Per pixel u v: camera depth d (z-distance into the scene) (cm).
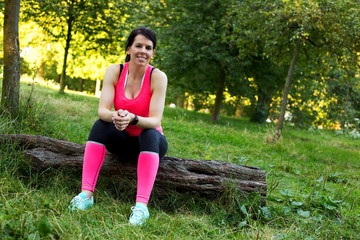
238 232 248
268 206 316
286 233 255
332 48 763
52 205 237
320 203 334
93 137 265
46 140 305
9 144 302
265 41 813
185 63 1222
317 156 692
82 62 2209
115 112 260
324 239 257
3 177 274
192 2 1173
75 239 199
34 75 477
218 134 801
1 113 423
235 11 884
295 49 801
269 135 792
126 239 209
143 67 278
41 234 191
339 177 492
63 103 838
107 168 297
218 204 294
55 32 1387
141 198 252
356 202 360
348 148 982
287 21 726
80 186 290
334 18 677
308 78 1145
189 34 1217
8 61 433
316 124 1457
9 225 188
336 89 1137
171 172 294
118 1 972
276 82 1308
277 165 537
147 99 280
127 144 280
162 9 1131
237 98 1666
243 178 304
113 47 1288
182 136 715
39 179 292
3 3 691
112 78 283
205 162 303
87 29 1194
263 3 772
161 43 1238
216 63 1288
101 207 258
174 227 243
